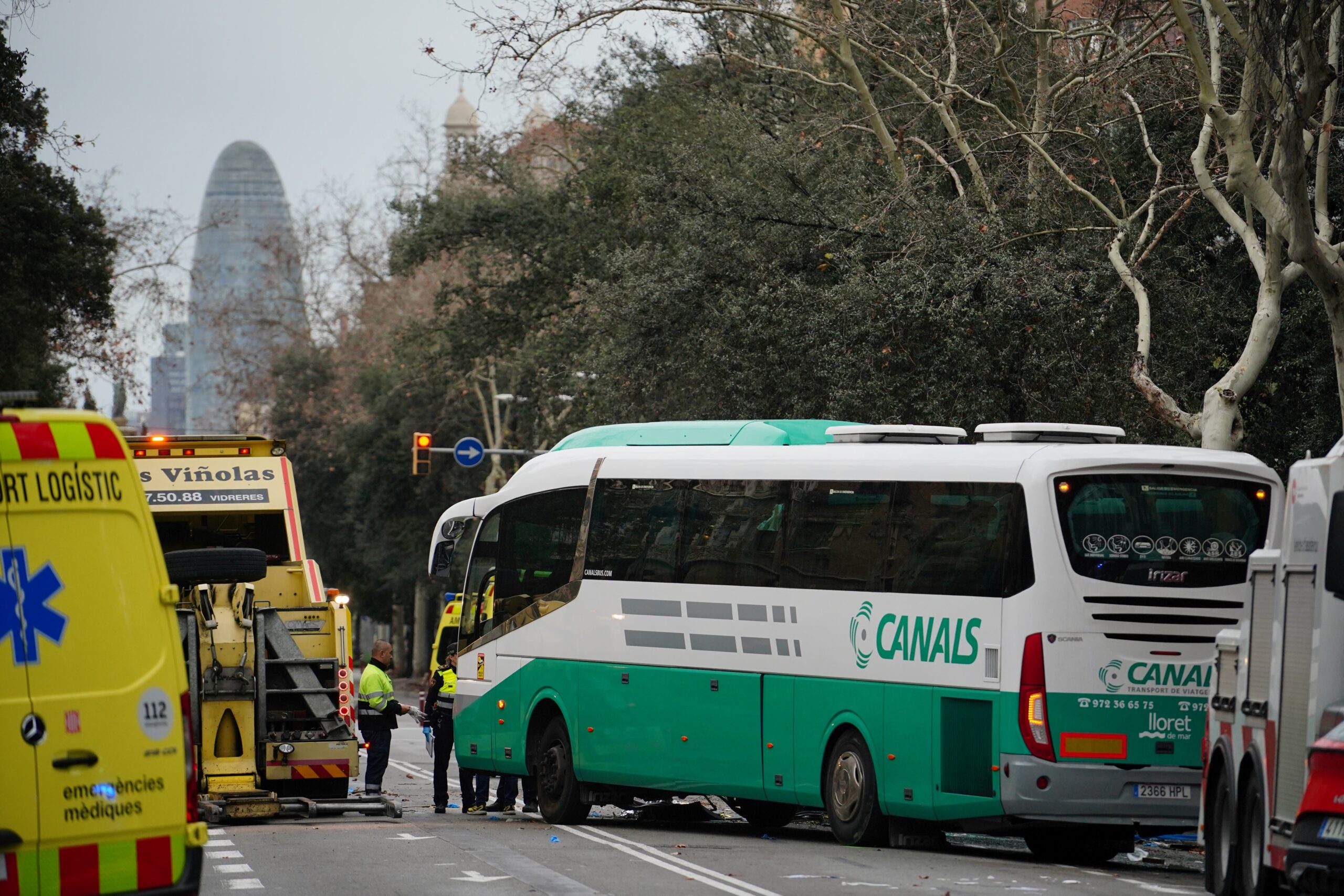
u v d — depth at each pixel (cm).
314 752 4959
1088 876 3559
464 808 5519
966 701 3797
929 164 7806
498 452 12156
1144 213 7206
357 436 18075
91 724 2119
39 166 10238
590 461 4919
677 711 4512
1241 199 6950
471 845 4034
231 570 3744
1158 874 3797
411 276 12812
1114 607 3700
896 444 4209
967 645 3809
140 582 2184
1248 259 7112
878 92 8612
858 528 4125
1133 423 6881
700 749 4444
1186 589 3734
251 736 4825
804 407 7238
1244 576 3762
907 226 6912
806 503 4266
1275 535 3731
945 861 3759
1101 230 6662
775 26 9744
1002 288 6438
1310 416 7200
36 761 2077
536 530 5075
